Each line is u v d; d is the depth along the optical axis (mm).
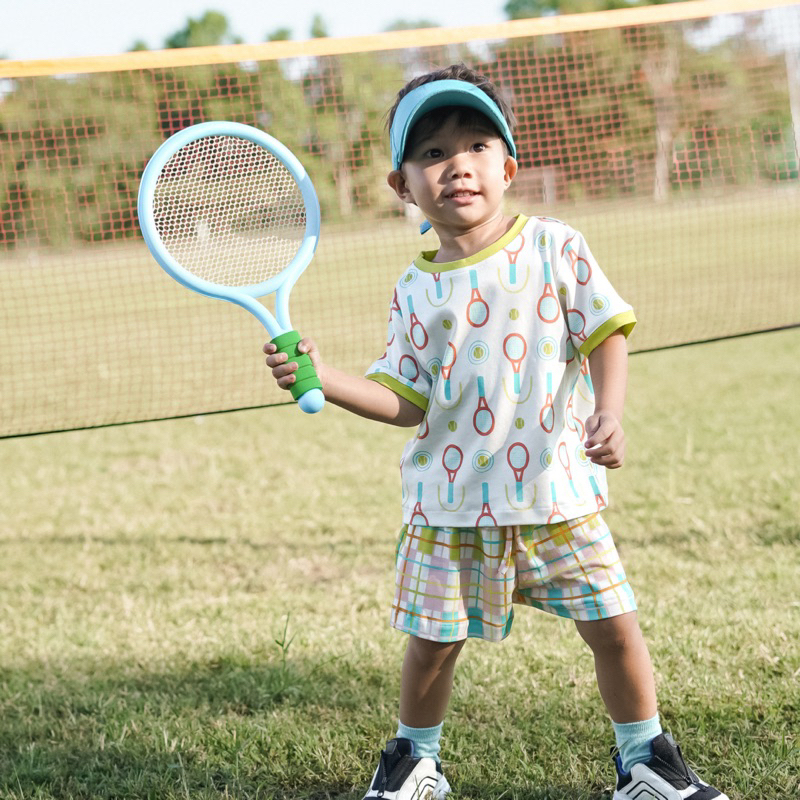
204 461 6398
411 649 2420
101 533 5047
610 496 5082
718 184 14203
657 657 3168
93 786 2688
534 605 2385
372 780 2539
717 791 2320
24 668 3467
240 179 2562
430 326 2357
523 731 2805
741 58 12406
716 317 9453
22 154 10445
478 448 2322
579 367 2398
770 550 4184
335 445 6621
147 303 12547
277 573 4348
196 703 3127
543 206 13773
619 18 6266
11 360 9781
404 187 2475
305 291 11414
